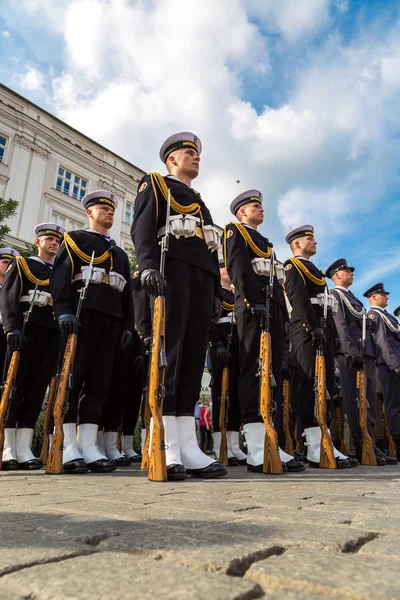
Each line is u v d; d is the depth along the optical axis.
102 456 3.99
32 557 1.02
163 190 3.50
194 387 3.39
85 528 1.30
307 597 0.79
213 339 5.57
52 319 4.95
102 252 4.32
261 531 1.28
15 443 4.66
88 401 4.11
